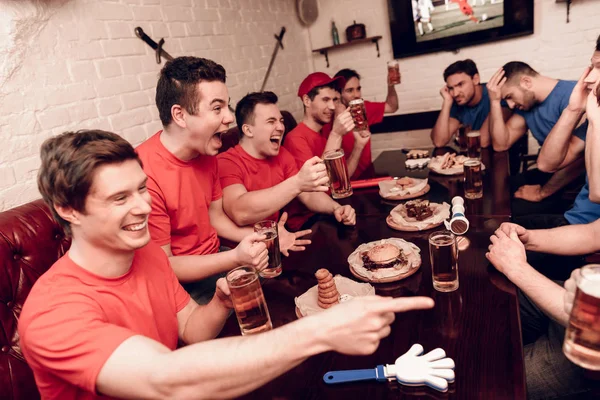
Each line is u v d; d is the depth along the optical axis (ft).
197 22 9.24
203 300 5.09
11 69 5.56
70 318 2.39
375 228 4.91
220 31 9.97
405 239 4.49
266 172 6.53
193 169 5.20
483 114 9.14
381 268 3.83
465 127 7.87
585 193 5.26
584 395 3.22
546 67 11.43
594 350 2.27
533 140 12.29
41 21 5.91
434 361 2.61
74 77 6.44
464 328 2.92
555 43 11.13
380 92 13.39
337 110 9.07
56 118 6.15
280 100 12.49
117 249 2.76
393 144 13.67
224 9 10.13
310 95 7.75
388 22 12.42
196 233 5.34
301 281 3.91
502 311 3.05
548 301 3.11
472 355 2.66
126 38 7.42
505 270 3.44
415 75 12.74
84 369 2.20
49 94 6.05
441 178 6.45
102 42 6.95
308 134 7.97
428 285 3.54
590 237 4.15
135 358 2.15
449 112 8.79
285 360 2.08
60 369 2.27
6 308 4.45
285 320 3.32
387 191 6.01
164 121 4.87
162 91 4.71
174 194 4.96
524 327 4.15
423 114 12.87
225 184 6.00
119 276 2.92
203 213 5.39
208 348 2.14
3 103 5.48
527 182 8.50
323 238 4.85
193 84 4.56
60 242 5.14
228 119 4.92
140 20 7.75
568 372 3.26
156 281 3.32
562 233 4.21
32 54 5.82
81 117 6.55
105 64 6.99
